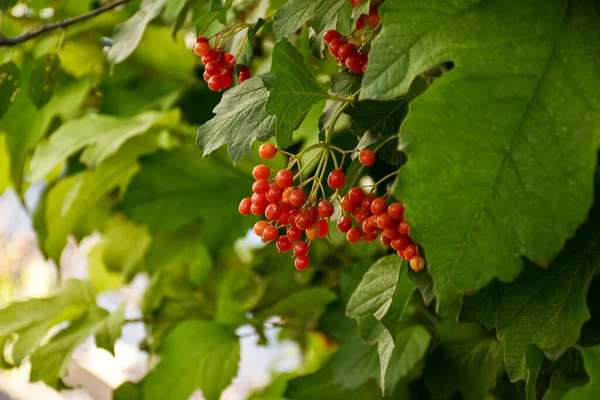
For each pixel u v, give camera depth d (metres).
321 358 1.14
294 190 0.58
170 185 0.91
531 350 0.56
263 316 0.88
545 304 0.56
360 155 0.58
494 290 0.58
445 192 0.49
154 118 0.88
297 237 0.59
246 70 0.65
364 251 0.86
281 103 0.56
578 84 0.49
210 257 0.96
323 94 0.58
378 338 0.61
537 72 0.49
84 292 0.88
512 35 0.50
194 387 0.89
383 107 0.60
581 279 0.56
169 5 0.76
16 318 0.88
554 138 0.49
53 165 0.88
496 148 0.49
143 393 0.87
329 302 0.86
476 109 0.49
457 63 0.50
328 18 0.59
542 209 0.49
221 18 0.64
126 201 0.91
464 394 0.76
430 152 0.49
